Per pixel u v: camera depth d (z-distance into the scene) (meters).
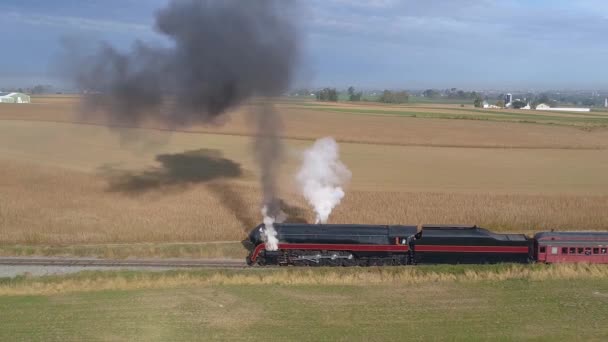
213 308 22.50
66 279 25.95
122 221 36.62
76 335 19.75
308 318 21.50
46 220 36.81
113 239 33.53
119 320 21.16
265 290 24.78
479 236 28.11
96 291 24.56
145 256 30.92
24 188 45.97
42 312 21.94
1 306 22.59
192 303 23.06
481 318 21.62
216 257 30.88
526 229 36.88
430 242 27.92
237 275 26.48
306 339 19.58
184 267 28.42
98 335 19.77
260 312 22.09
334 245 27.88
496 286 25.38
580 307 22.84
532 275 26.73
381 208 40.41
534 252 28.55
